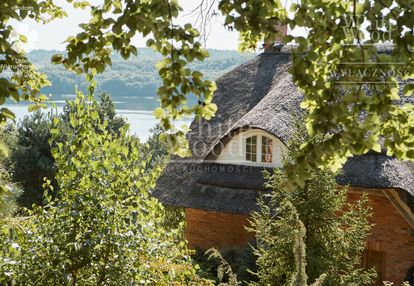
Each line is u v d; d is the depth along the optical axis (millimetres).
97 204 7684
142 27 4352
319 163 4758
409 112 5133
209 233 19422
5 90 4008
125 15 4367
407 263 16172
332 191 10828
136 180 8094
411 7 4496
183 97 4422
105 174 7879
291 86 18656
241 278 15789
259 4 4531
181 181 19703
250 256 16438
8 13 4176
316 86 4668
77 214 7500
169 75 4430
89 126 8078
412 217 15898
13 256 7637
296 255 8164
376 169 15562
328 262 10438
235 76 22359
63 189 7922
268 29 4551
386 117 5023
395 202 15930
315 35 4699
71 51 4625
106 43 4785
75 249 7512
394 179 15344
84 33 4598
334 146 4727
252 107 20500
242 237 18828
